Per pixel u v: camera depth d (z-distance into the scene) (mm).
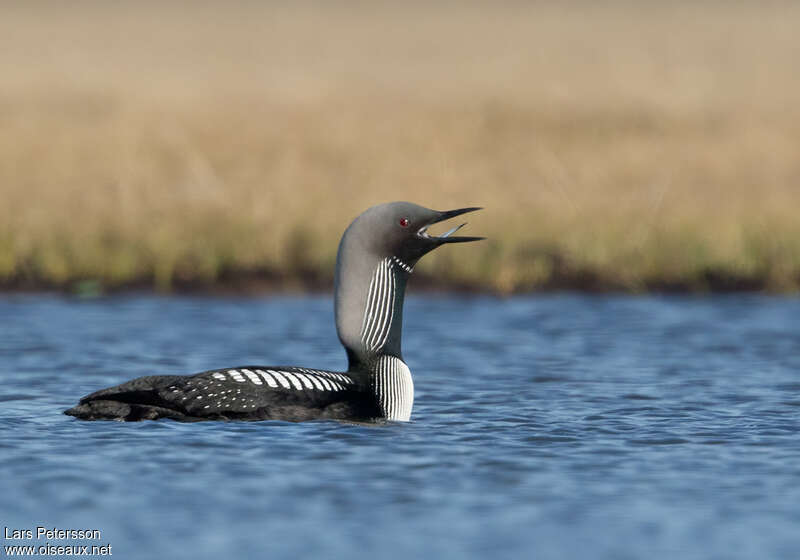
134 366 12586
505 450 9156
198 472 8445
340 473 8477
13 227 18797
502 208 20812
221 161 24672
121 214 19641
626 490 8219
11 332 14469
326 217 19625
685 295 18000
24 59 54688
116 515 7645
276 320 15727
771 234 19281
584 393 11414
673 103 34188
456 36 72188
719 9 91312
